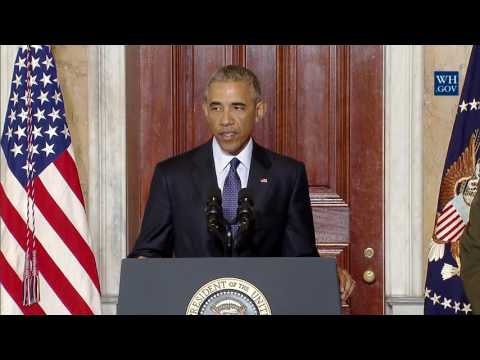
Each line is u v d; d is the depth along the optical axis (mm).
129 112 14742
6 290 12578
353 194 14977
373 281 14906
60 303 12664
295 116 15062
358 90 14969
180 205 9992
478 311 9164
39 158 12906
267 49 15086
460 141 13211
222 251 9695
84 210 13016
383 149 14828
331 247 15000
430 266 13250
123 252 14367
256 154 10312
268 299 7090
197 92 15094
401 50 14523
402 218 14617
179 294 7121
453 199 13148
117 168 14383
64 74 14445
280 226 10055
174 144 15039
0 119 14047
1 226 12805
